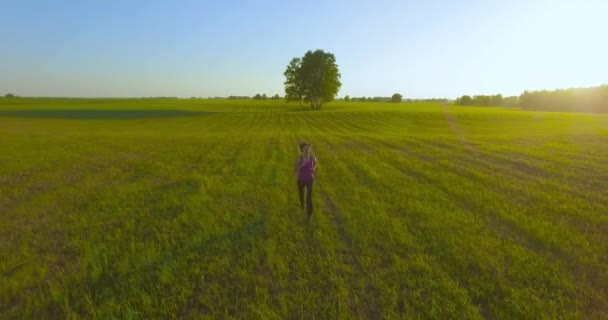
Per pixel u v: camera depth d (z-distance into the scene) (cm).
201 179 1167
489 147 2002
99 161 1551
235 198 938
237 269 523
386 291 462
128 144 2164
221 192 1001
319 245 619
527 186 1046
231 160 1611
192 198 924
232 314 423
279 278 502
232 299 454
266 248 593
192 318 412
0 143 2095
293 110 8019
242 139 2572
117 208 845
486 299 449
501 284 468
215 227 703
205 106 9819
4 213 818
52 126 3941
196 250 596
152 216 784
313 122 4988
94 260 556
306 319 409
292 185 1095
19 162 1484
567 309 423
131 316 412
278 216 784
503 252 575
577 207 830
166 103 11831
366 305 435
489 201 880
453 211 809
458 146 2069
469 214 780
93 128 3841
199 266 539
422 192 992
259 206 863
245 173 1293
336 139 2564
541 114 5994
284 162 1562
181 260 555
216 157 1692
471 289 463
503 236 651
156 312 426
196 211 811
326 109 8275
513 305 427
